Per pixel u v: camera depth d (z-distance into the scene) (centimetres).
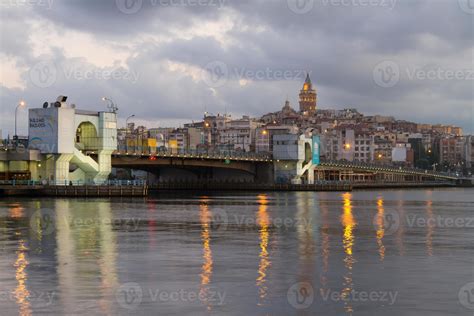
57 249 5041
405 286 3672
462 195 19200
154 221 7656
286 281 3788
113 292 3478
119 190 13675
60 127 13138
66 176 13412
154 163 16588
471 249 5219
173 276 3916
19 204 10525
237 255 4778
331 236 6119
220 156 18425
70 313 3075
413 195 18925
